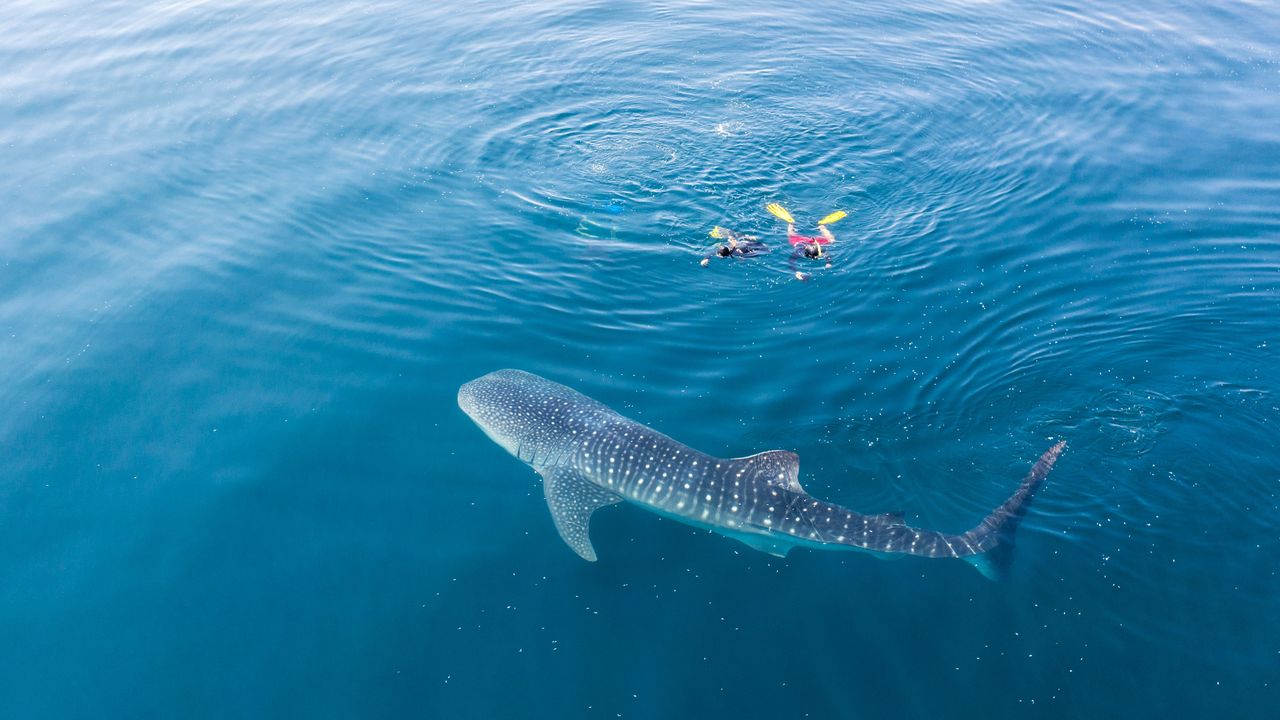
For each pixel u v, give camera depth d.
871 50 28.31
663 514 11.46
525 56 27.69
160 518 11.65
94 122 22.88
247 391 13.88
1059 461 12.26
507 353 14.89
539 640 10.09
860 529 10.72
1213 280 16.53
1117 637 9.81
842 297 16.36
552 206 19.62
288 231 18.41
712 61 27.48
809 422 13.23
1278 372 13.94
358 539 11.36
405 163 21.30
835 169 21.27
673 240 18.36
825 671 9.66
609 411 12.77
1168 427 12.80
